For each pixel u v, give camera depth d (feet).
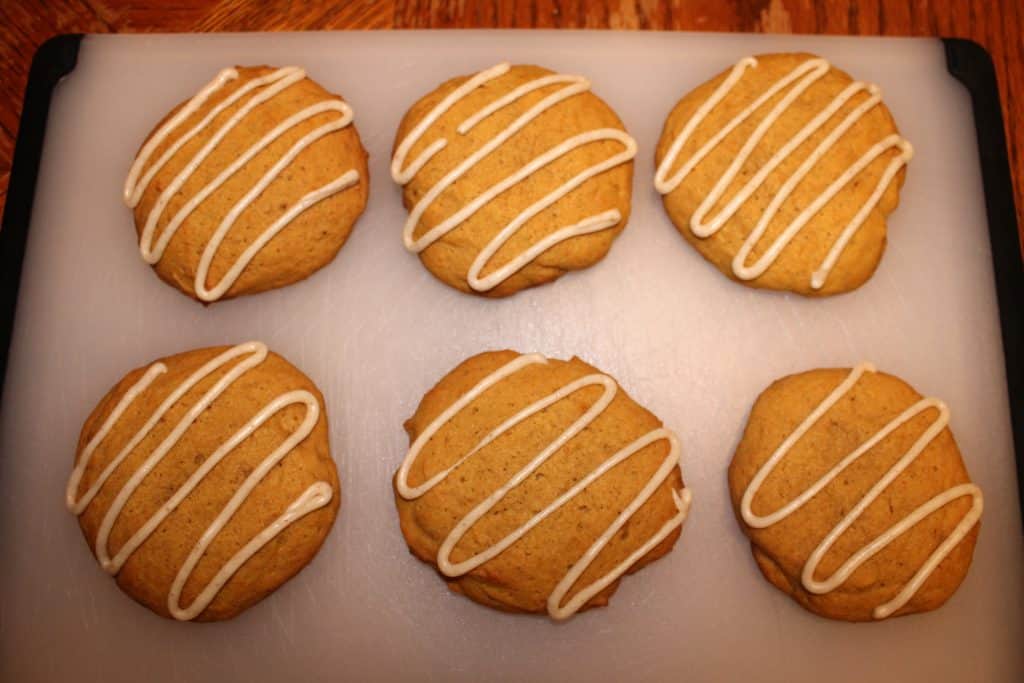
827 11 1.34
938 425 1.16
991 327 1.24
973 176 1.28
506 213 1.17
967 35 1.34
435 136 1.20
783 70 1.24
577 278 1.24
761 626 1.17
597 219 1.18
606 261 1.24
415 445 1.14
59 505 1.18
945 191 1.28
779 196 1.18
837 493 1.13
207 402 1.13
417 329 1.23
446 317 1.23
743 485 1.16
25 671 1.15
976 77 1.30
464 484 1.12
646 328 1.23
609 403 1.15
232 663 1.15
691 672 1.16
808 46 1.31
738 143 1.21
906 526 1.12
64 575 1.17
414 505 1.14
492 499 1.11
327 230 1.19
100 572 1.17
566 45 1.30
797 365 1.23
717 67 1.29
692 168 1.21
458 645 1.16
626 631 1.17
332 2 1.34
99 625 1.16
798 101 1.22
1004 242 1.25
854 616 1.13
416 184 1.20
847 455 1.14
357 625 1.16
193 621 1.14
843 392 1.17
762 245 1.19
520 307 1.23
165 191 1.17
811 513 1.13
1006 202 1.26
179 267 1.18
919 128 1.29
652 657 1.16
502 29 1.30
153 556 1.10
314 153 1.19
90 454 1.13
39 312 1.22
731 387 1.22
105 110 1.28
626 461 1.13
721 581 1.18
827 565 1.12
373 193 1.25
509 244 1.17
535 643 1.16
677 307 1.24
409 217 1.20
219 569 1.10
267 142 1.18
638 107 1.28
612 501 1.12
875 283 1.25
